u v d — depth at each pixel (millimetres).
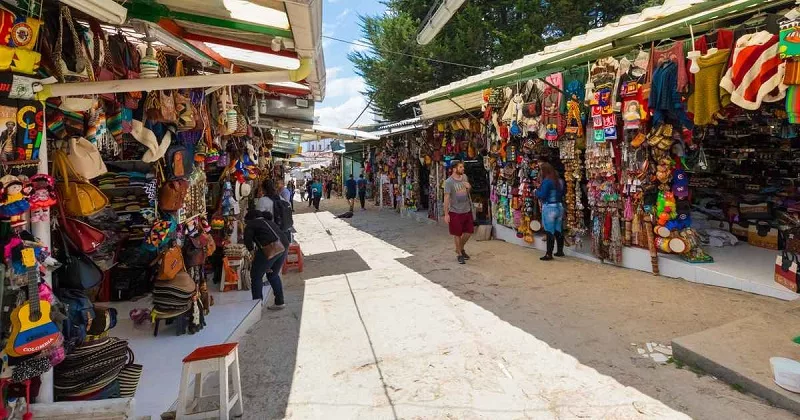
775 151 6145
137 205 4652
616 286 5344
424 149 13188
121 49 3393
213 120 5465
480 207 10453
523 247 8273
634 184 5742
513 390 3105
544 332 4113
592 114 6031
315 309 5297
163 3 2848
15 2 2375
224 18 2893
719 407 2721
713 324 3984
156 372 3512
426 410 2908
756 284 4602
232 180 6777
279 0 2242
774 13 3998
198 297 4434
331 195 33562
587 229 7754
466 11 18844
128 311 5008
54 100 2748
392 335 4277
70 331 2688
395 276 6746
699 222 6594
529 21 17031
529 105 7223
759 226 6008
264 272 5367
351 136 13281
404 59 20047
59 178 3000
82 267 2988
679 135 5297
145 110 3809
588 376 3234
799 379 2629
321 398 3152
